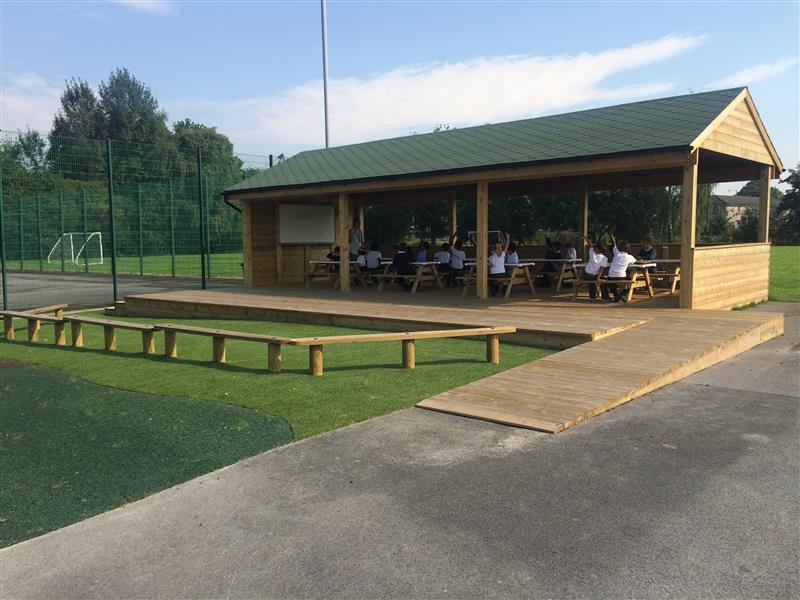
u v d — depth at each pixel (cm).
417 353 892
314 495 425
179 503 420
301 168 1875
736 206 7469
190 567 342
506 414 571
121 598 316
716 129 1217
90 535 381
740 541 356
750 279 1421
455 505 405
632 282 1261
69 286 2314
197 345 1020
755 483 433
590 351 813
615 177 1703
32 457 542
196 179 2505
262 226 1897
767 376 745
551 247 1741
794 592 308
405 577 327
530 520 384
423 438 526
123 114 7956
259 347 979
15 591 324
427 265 1619
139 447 552
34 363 930
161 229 2569
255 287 1825
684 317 1052
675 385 702
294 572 334
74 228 2895
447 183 1388
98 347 1045
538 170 1237
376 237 2977
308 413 612
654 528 372
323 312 1198
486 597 309
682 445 507
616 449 498
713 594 307
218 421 605
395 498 417
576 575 325
